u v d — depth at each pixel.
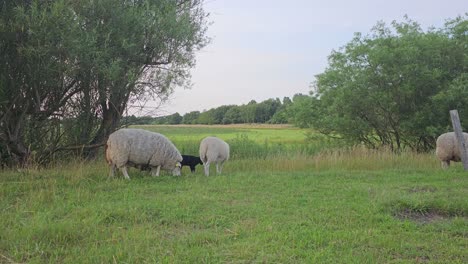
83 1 10.94
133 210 6.89
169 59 12.99
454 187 9.43
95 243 5.41
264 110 71.88
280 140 24.56
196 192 8.72
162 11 12.99
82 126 13.56
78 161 12.80
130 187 9.23
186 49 13.27
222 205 7.58
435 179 10.71
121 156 10.29
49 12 10.48
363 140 19.84
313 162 14.32
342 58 19.80
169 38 12.65
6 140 11.93
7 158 12.82
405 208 7.36
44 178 10.10
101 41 11.36
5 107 11.66
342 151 16.72
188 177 10.92
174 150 11.14
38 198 7.73
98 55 10.88
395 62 17.98
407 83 17.69
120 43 11.59
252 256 4.99
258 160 15.23
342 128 19.17
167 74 13.11
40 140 12.97
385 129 19.77
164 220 6.57
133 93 13.50
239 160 15.73
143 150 10.57
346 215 6.86
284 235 5.75
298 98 21.48
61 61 10.74
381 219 6.70
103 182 9.79
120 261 4.83
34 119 12.70
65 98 12.62
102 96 12.68
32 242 5.33
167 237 5.85
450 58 18.55
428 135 18.17
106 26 11.43
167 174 11.55
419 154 15.95
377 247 5.42
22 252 5.02
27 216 6.80
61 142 13.61
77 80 12.12
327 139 20.50
